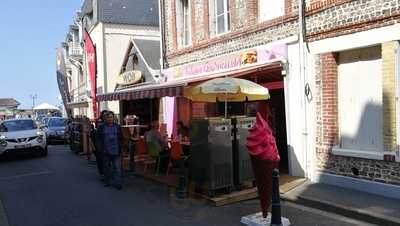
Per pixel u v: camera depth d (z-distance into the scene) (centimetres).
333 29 976
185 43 1702
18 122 2025
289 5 1107
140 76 2108
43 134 1966
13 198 1056
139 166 1444
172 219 810
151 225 776
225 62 1373
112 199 998
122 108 1947
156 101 1941
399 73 841
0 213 910
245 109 1364
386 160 872
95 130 1294
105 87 2952
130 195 1036
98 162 1271
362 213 767
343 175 976
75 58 4044
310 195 901
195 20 1568
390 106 864
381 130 910
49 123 2903
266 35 1196
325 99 1010
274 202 693
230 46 1359
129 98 1432
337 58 998
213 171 929
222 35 1391
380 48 904
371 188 907
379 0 869
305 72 1059
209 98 1184
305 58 1059
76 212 891
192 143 980
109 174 1156
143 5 3123
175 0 1727
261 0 1226
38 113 7188
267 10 1202
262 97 1144
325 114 1012
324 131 1018
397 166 857
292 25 1102
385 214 749
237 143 977
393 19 846
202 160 949
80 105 2547
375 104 923
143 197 1008
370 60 930
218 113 1488
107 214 864
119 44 3011
